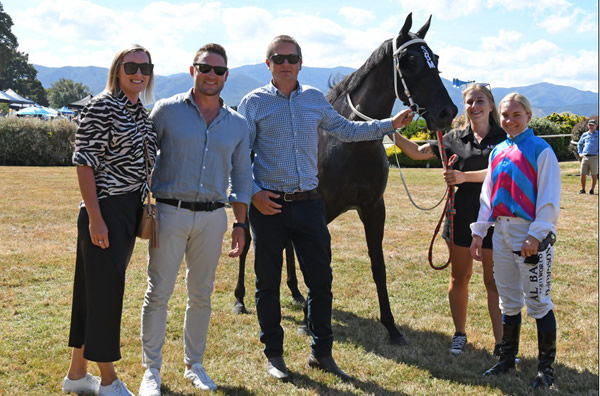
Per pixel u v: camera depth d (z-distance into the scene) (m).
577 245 6.34
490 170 2.93
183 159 2.55
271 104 2.84
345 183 3.32
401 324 3.83
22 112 33.75
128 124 2.37
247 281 4.90
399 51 3.11
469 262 3.30
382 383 2.87
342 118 3.02
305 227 2.87
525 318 3.94
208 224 2.64
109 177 2.39
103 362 2.49
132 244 2.54
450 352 3.31
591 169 10.70
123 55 2.37
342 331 3.67
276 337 2.93
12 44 69.88
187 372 2.85
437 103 3.01
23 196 10.20
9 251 5.76
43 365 2.98
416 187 12.66
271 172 2.84
